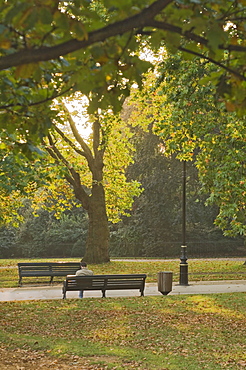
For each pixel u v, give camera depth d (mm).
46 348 12156
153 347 12297
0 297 20141
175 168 57031
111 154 38812
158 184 56875
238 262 42250
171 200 58938
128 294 21406
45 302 18547
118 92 4949
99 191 36750
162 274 20812
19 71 4176
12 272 31531
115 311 16938
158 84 20219
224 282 26406
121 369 10164
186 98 19484
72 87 5047
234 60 5113
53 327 14555
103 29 3799
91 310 17078
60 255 60156
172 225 59250
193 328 14516
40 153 5766
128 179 57562
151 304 18328
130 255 59250
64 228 60500
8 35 3770
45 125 5551
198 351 11914
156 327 14609
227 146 21266
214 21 4059
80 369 10070
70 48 3791
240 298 19844
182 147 22703
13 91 5527
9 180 20062
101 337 13359
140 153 55906
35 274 24750
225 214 20781
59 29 4066
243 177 20625
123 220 60656
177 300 19250
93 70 4609
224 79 4977
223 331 14141
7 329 14234
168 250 58938
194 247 59469
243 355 11523
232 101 4980
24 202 60438
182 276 24859
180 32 3967
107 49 4301
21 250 59906
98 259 36438
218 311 17156
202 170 23812
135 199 59688
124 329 14336
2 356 11188
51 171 21406
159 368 10336
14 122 5840
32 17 3686
